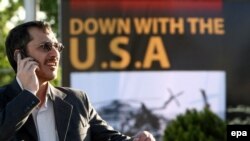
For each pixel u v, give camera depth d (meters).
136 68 9.15
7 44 4.23
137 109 9.13
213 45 9.21
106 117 9.10
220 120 8.52
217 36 9.20
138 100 9.14
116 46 9.12
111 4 9.12
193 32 9.21
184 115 8.80
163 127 9.12
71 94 4.31
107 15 9.12
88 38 9.08
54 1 18.41
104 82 9.10
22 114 3.85
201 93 9.20
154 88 9.15
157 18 9.18
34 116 4.11
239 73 9.22
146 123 9.13
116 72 9.11
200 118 8.55
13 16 19.14
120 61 9.12
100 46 9.09
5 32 18.45
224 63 9.21
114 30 9.12
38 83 4.01
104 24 9.11
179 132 8.59
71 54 9.04
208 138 8.40
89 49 9.07
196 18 9.20
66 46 9.03
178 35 9.18
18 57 4.14
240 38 9.23
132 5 9.15
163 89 9.16
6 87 4.15
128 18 9.15
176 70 9.17
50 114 4.16
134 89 9.14
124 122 9.12
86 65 9.05
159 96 9.16
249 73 9.22
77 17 9.05
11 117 3.84
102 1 9.10
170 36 9.18
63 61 9.02
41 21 4.19
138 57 9.16
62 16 9.02
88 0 9.07
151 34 9.17
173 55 9.18
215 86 9.21
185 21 9.20
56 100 4.20
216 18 9.23
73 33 9.05
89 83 9.08
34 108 3.90
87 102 4.36
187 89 9.19
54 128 4.14
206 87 9.20
